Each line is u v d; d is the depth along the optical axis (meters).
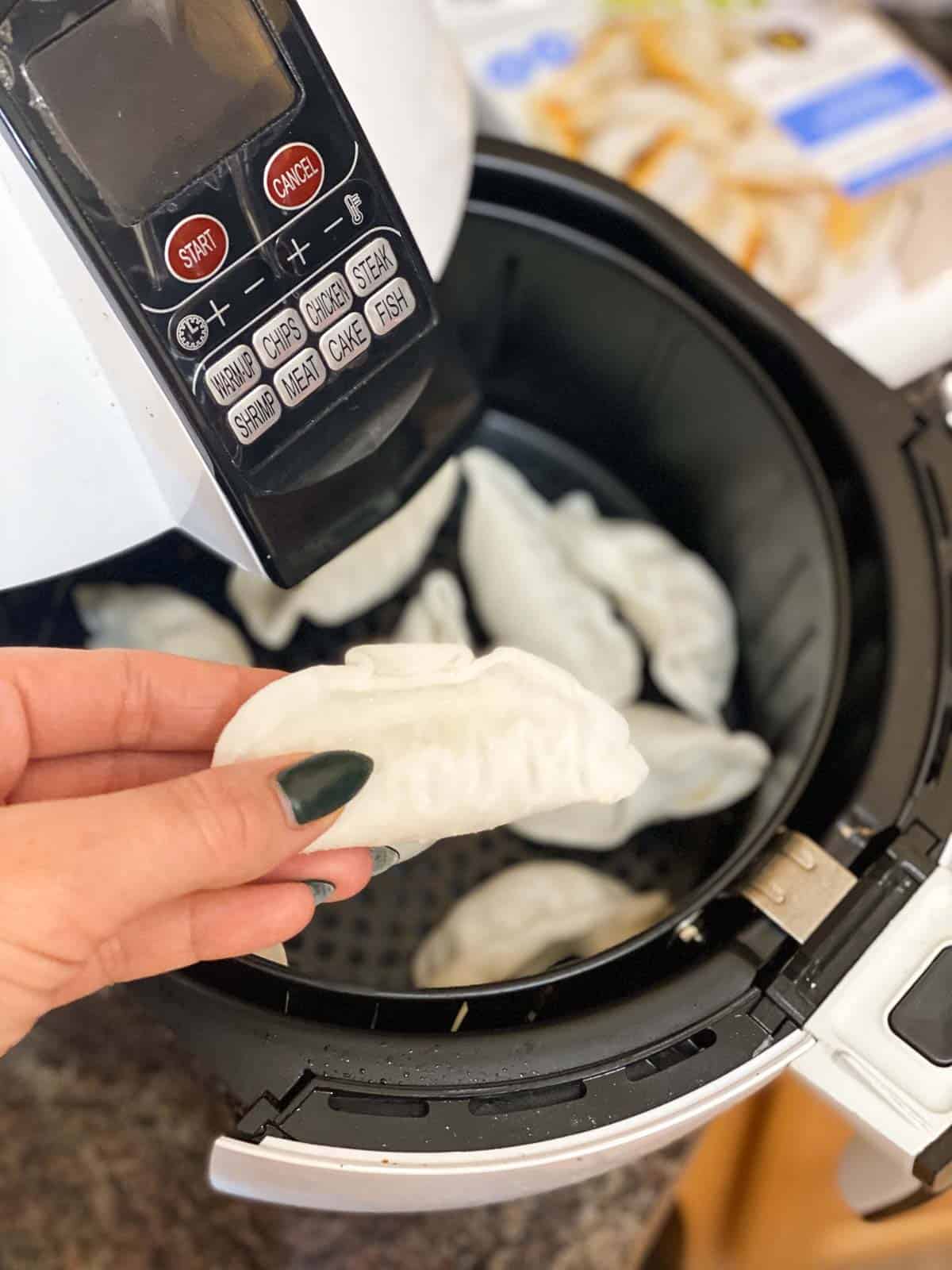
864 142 0.63
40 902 0.28
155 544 0.57
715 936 0.39
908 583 0.43
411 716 0.35
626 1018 0.36
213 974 0.37
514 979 0.37
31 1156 0.51
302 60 0.32
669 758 0.53
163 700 0.38
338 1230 0.50
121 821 0.29
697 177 0.62
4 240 0.31
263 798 0.31
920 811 0.40
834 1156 0.56
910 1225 0.54
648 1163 0.51
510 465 0.63
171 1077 0.53
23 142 0.29
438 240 0.40
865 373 0.47
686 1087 0.35
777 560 0.52
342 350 0.34
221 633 0.55
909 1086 0.35
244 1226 0.50
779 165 0.62
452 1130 0.34
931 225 0.62
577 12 0.66
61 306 0.33
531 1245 0.49
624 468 0.61
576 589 0.59
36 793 0.38
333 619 0.57
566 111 0.64
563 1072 0.35
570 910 0.50
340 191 0.33
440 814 0.35
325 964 0.49
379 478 0.38
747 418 0.50
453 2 0.66
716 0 0.67
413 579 0.59
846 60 0.66
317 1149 0.33
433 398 0.39
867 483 0.45
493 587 0.58
